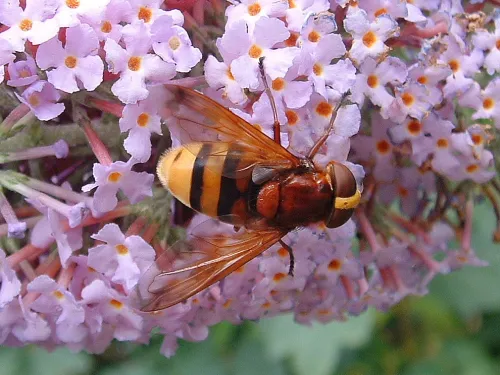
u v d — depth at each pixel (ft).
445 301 0.51
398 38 0.39
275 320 0.51
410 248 0.42
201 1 0.36
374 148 0.39
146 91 0.33
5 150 0.35
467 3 0.41
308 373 0.50
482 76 0.40
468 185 0.42
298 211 0.34
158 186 0.37
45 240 0.35
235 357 0.52
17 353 0.51
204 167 0.34
